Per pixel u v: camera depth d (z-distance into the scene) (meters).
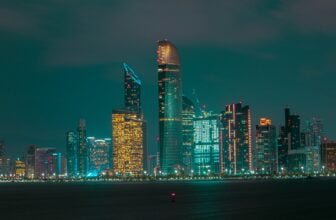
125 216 160.50
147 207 195.12
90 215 166.62
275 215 152.75
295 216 149.25
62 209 194.12
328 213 156.62
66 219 156.25
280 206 187.00
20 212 183.88
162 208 188.62
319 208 175.38
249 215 153.88
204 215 156.75
